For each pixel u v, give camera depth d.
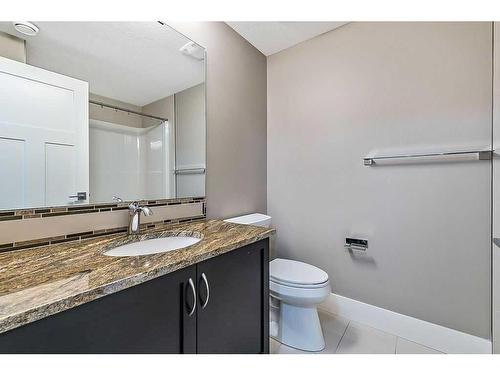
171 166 1.42
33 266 0.75
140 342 0.74
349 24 1.76
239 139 1.90
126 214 1.21
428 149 1.49
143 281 0.71
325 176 1.90
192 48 1.52
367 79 1.70
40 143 0.96
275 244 1.98
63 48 1.03
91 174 1.10
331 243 1.89
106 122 1.16
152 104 1.33
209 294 0.95
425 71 1.50
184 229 1.31
